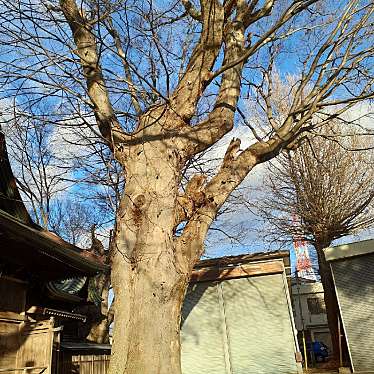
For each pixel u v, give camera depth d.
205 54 6.20
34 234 6.85
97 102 6.14
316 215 15.75
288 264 11.57
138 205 5.17
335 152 15.80
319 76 7.09
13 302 8.04
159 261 4.83
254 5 7.59
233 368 10.27
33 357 7.63
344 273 10.50
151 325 4.48
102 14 6.26
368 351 9.73
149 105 6.19
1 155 8.41
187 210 5.58
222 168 6.26
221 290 11.03
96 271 8.77
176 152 5.64
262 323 10.50
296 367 9.93
